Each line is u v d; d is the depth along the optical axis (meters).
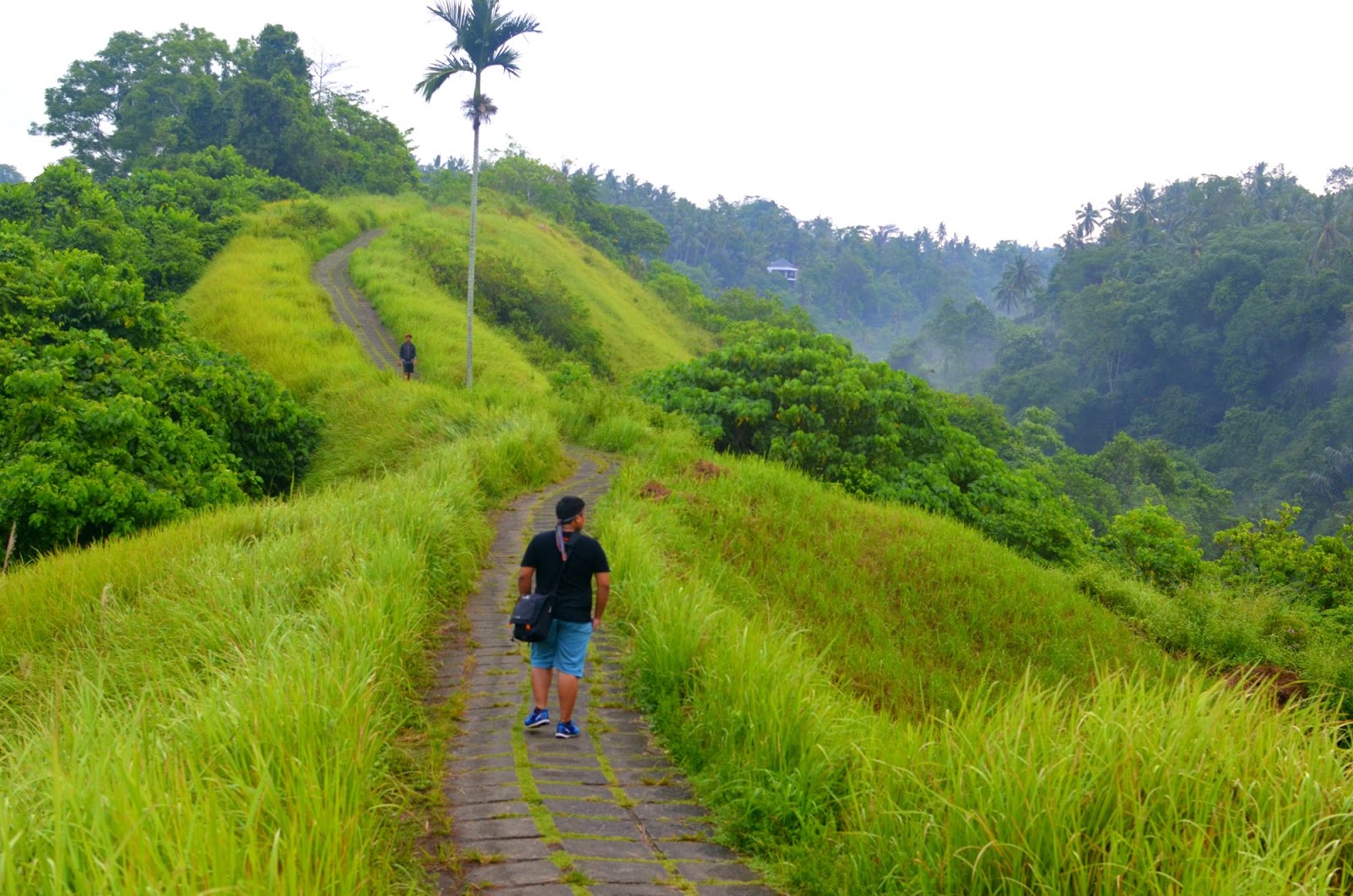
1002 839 4.05
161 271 37.50
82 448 14.31
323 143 68.56
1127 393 103.94
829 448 20.88
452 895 4.13
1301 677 13.60
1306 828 3.92
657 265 95.50
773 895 4.38
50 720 5.16
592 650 8.14
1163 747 4.51
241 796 4.02
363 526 9.86
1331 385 86.19
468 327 27.03
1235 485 82.50
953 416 52.59
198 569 8.92
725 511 14.95
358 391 23.33
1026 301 159.12
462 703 6.76
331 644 6.14
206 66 82.06
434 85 25.97
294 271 38.38
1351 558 21.69
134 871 3.16
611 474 17.78
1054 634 13.54
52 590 9.14
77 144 81.88
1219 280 101.12
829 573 13.55
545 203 85.75
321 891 3.46
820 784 5.20
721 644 7.05
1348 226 99.44
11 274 18.33
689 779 5.66
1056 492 46.06
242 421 19.28
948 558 15.37
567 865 4.46
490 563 11.11
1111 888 3.76
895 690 10.17
